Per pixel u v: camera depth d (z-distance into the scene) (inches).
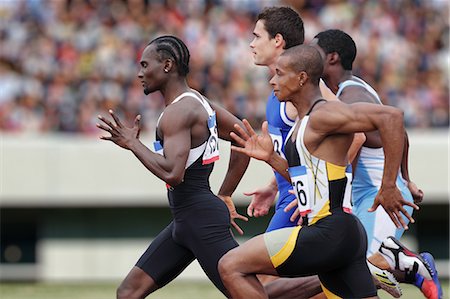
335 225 684.1
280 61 694.5
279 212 833.5
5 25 2003.0
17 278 1630.2
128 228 1640.0
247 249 697.0
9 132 1812.3
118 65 1926.7
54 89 1883.6
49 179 1610.5
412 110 1923.0
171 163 727.1
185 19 2058.3
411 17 2135.8
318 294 788.0
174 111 741.9
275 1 2128.4
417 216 1657.2
